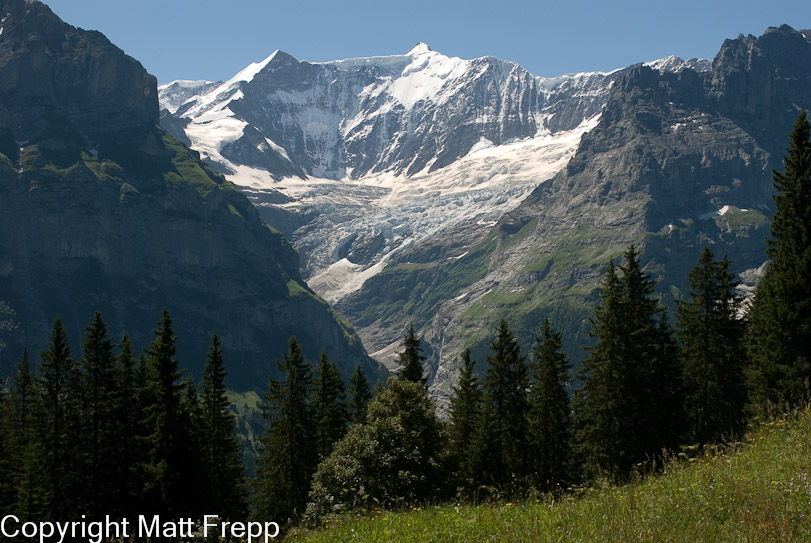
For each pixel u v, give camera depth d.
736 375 79.19
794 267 61.53
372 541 25.77
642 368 72.00
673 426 74.94
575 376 78.00
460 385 93.12
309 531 31.89
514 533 22.81
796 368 56.84
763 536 19.55
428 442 62.19
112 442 80.19
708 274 81.38
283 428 90.94
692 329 82.69
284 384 94.56
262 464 96.69
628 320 73.25
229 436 94.31
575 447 75.69
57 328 84.44
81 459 80.44
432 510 30.75
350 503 46.41
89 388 81.62
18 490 80.75
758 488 23.11
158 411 76.12
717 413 79.44
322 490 52.69
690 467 29.25
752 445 30.92
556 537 21.78
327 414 92.88
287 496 87.81
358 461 54.50
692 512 22.28
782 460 26.30
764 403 52.94
